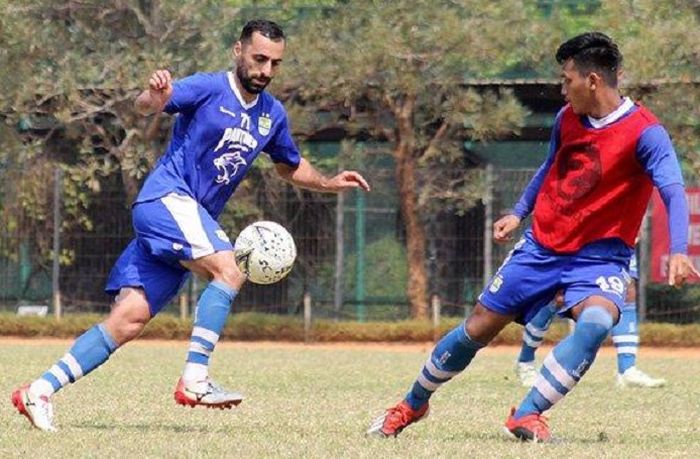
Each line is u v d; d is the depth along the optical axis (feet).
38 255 253.85
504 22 239.91
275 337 240.73
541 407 76.54
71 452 68.64
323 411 99.55
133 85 236.63
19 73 241.96
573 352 75.05
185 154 80.28
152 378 134.72
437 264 250.16
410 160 248.11
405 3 239.09
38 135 263.70
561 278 75.25
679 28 233.14
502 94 242.99
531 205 78.79
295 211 251.60
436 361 77.66
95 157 243.19
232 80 80.84
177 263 81.00
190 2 241.96
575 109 74.64
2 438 74.49
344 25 241.76
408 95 242.17
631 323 137.08
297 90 246.68
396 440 76.23
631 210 74.90
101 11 245.86
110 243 253.24
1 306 255.50
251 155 81.92
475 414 98.68
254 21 80.43
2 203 253.24
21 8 244.22
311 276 251.80
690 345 232.12
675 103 238.89
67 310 253.03
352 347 227.40
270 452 69.72
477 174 243.60
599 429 89.30
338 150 273.13
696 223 236.84
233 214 248.52
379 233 255.09
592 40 73.77
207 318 79.56
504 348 224.53
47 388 79.77
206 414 95.09
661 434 86.63
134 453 68.49
